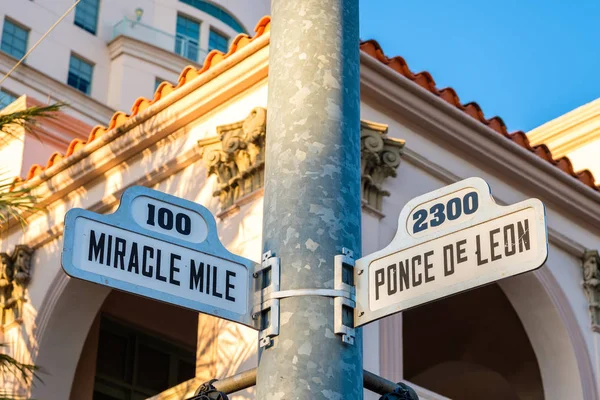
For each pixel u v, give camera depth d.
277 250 4.94
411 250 4.91
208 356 11.69
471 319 15.86
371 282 4.93
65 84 36.81
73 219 4.84
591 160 20.25
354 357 4.79
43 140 16.69
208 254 5.11
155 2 42.47
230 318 5.00
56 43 39.03
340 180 5.04
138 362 15.56
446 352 16.44
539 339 13.38
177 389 11.96
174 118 12.93
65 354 13.57
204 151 12.40
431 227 4.91
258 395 4.75
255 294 5.04
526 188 13.56
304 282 4.82
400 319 11.55
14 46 37.88
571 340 13.21
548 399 13.17
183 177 12.84
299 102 5.17
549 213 13.82
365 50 12.18
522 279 13.29
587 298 13.77
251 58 12.16
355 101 5.31
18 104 16.80
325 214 4.94
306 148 5.06
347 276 4.92
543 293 13.25
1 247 14.71
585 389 13.04
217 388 5.26
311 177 5.00
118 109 39.03
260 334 4.88
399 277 4.89
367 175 11.69
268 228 5.02
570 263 13.84
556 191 13.73
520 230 4.61
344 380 4.69
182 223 5.14
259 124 11.73
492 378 16.56
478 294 15.37
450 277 4.75
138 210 5.05
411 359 16.83
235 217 11.87
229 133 12.12
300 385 4.62
